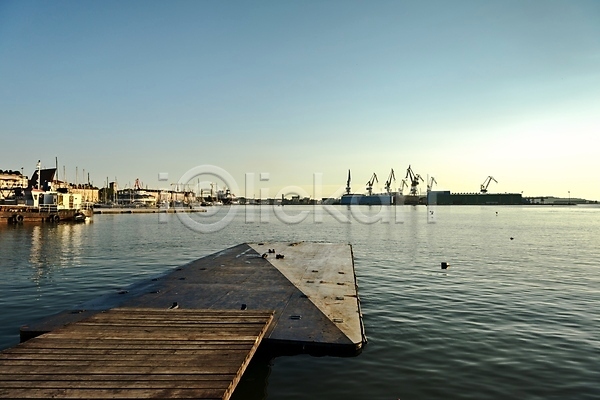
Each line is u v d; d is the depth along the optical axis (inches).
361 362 352.8
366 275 803.4
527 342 412.2
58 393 226.5
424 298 602.2
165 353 284.4
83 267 876.6
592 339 422.3
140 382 239.6
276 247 1058.7
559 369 346.9
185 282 581.0
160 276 631.8
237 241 1556.3
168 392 228.1
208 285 560.4
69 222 2529.5
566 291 653.3
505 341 414.6
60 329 338.3
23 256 1045.8
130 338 315.9
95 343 303.9
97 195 6161.4
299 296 498.9
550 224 2807.6
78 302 564.1
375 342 406.9
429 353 379.9
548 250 1251.2
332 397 297.1
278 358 355.3
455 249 1273.4
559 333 441.4
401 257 1078.4
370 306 555.2
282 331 373.1
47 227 2166.6
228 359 274.4
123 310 406.0
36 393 226.4
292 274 653.9
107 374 250.2
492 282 730.2
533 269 880.9
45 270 834.2
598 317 503.2
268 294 507.8
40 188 2815.0
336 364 346.9
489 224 2790.4
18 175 4517.7
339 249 1018.7
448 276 791.7
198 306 446.3
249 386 310.5
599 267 913.5
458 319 491.8
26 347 295.0
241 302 466.6
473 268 893.2
